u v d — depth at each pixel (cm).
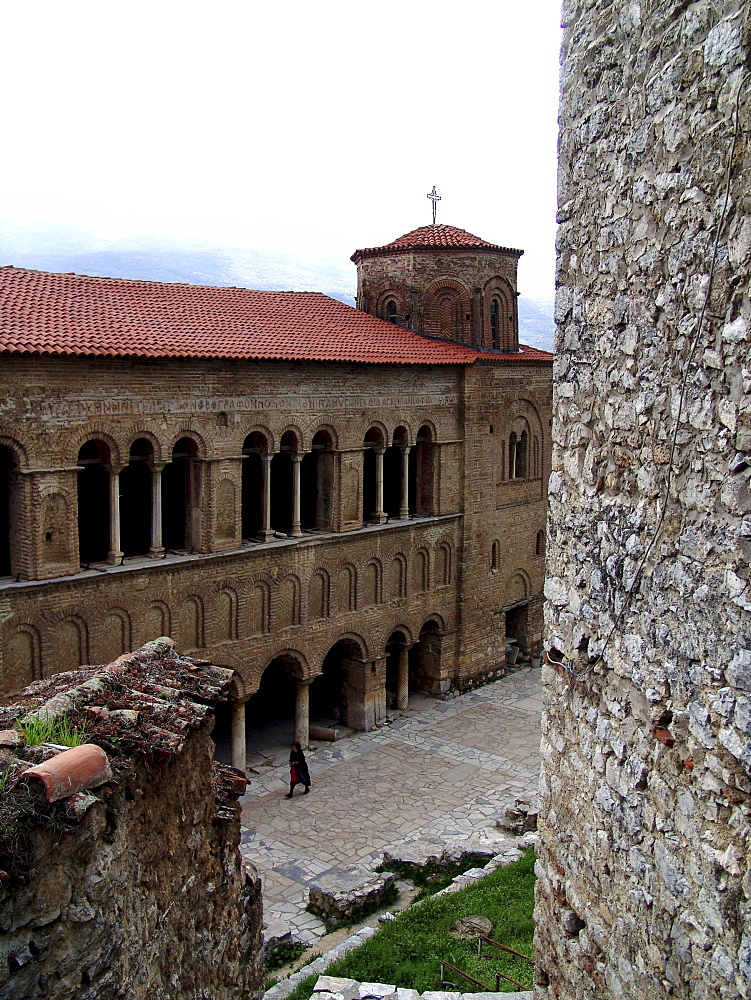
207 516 2775
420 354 3462
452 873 2339
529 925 1811
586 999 852
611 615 792
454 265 3919
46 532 2389
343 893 2167
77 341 2400
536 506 4156
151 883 845
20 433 2302
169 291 3203
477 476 3753
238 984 1123
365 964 1708
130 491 3297
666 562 699
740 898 609
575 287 855
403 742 3312
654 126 701
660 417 705
